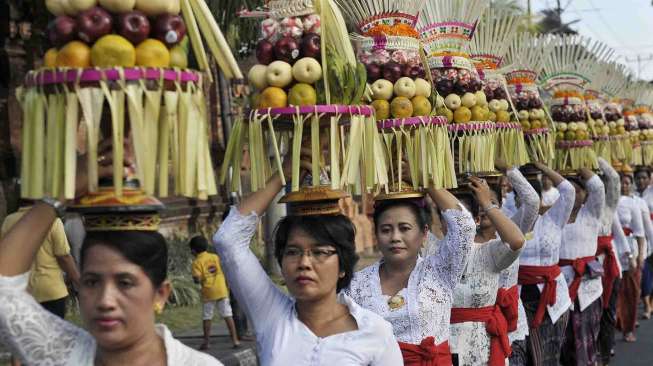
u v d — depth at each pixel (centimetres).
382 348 475
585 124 1151
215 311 1648
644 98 1842
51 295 977
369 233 2834
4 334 356
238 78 397
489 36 859
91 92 345
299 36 486
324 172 488
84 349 369
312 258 471
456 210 613
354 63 490
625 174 1540
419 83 616
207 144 373
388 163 614
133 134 346
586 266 1134
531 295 980
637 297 1485
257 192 481
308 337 474
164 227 1953
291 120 486
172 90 358
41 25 1555
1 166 1542
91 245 356
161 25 356
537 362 976
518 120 891
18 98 366
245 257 480
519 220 848
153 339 371
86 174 355
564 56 1178
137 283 355
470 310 743
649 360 1348
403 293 610
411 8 641
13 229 360
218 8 1300
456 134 739
